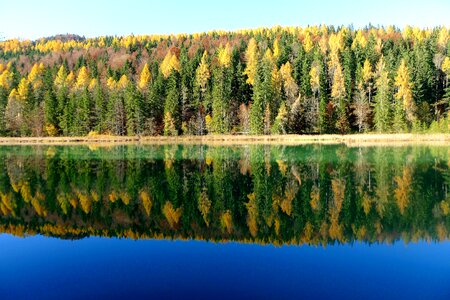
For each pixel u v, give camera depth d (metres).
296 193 27.42
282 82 99.31
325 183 30.48
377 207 23.36
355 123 92.62
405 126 80.44
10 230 20.00
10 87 123.44
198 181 32.53
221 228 19.91
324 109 87.81
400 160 41.91
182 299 12.45
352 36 149.38
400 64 95.38
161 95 102.25
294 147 61.69
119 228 20.19
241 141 78.62
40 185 31.52
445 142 63.78
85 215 22.75
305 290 12.98
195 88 104.69
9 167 41.44
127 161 46.25
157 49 184.12
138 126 94.00
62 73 135.38
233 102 99.94
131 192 28.66
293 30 180.12
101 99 98.44
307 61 109.50
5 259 16.02
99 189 29.81
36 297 12.73
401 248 16.81
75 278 14.09
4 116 101.12
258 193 27.73
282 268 14.77
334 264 15.12
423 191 26.91
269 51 120.62
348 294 12.68
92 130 99.88
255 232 19.22
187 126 93.69
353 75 106.00
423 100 90.94
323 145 64.50
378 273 14.27
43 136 99.44
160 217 22.12
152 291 13.00
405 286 13.23
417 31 151.62
